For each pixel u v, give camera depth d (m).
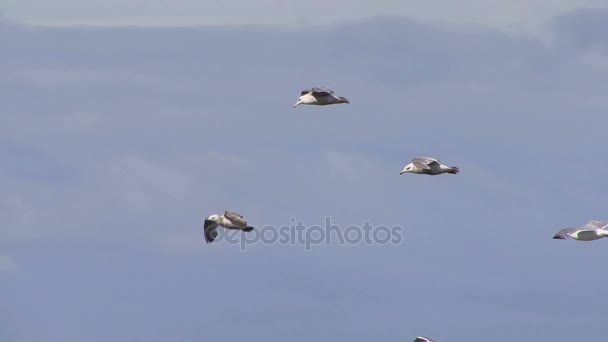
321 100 51.78
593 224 44.12
